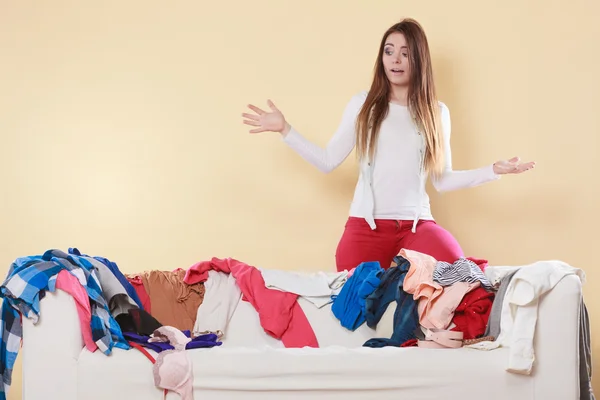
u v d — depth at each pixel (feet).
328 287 11.41
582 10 14.30
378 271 11.19
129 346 9.43
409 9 14.57
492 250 14.44
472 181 12.87
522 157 14.39
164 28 14.67
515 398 9.11
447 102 14.53
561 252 14.30
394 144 12.80
